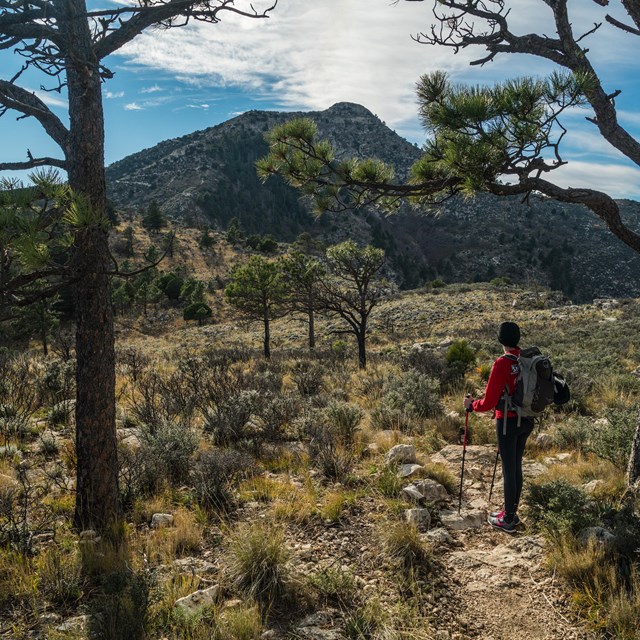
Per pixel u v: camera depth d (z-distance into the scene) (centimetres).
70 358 1609
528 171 433
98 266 473
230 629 337
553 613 362
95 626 340
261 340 4819
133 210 13562
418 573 417
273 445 816
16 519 498
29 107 473
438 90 464
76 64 417
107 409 494
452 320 4819
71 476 640
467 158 430
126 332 5941
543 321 3806
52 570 402
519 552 450
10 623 352
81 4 454
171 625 345
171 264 9075
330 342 4303
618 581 377
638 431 525
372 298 2042
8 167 471
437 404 985
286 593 387
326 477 663
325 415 911
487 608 373
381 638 335
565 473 623
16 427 801
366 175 530
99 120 475
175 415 961
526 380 465
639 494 501
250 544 416
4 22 424
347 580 396
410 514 515
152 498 587
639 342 1889
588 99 448
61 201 391
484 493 600
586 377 1240
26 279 412
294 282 2073
